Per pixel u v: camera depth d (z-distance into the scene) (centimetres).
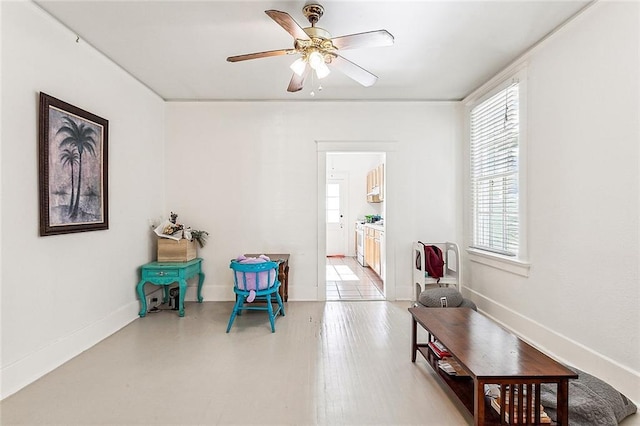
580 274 230
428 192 420
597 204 216
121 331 308
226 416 180
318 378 221
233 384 213
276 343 280
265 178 417
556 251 253
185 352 262
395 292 420
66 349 247
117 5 220
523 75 289
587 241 224
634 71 191
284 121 416
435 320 226
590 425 164
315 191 418
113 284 309
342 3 218
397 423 175
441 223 420
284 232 419
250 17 235
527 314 288
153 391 204
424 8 223
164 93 389
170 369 233
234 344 278
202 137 414
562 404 153
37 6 220
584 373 206
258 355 256
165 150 412
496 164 341
